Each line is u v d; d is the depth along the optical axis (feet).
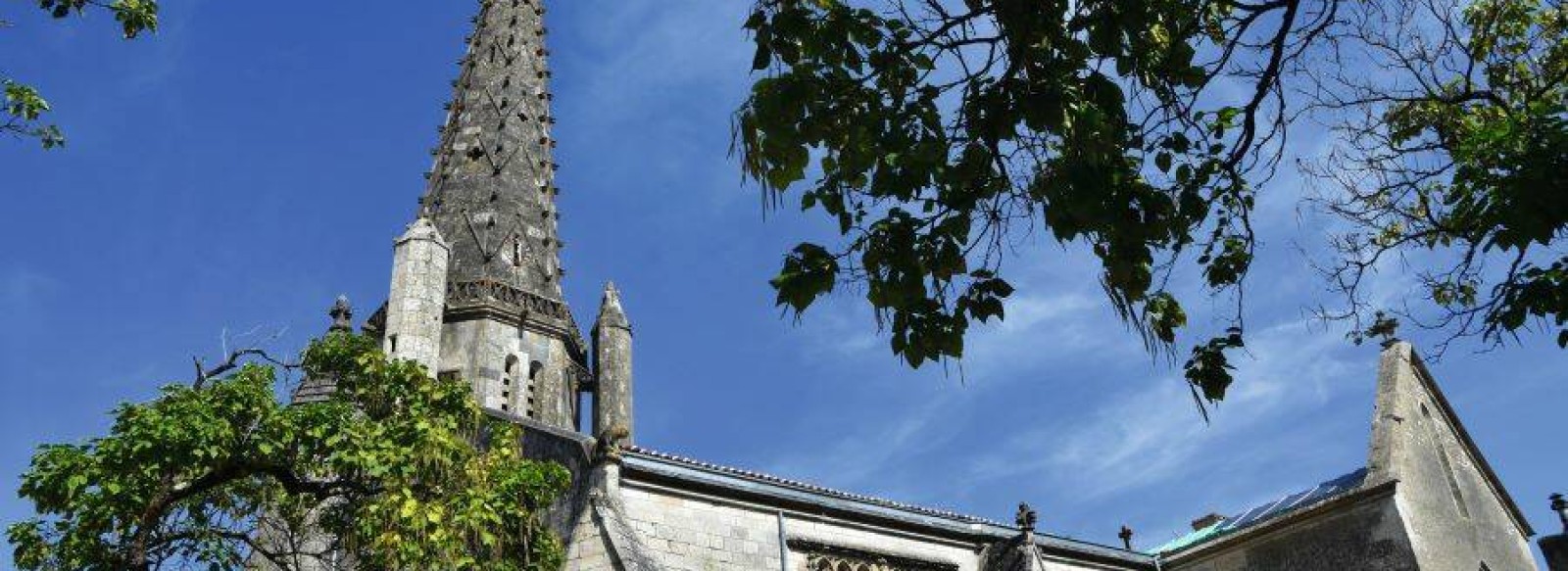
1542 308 39.29
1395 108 47.03
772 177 32.94
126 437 56.59
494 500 67.26
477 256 126.31
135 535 56.75
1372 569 90.68
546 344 123.03
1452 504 96.84
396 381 69.72
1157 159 36.32
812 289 34.09
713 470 88.28
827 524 90.02
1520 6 50.90
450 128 141.69
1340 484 102.68
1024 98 31.63
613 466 79.97
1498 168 40.47
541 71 149.07
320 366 69.41
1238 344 39.19
